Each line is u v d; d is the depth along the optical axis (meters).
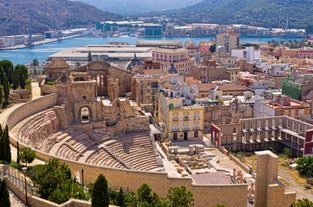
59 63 164.25
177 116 159.00
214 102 181.62
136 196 77.06
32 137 114.75
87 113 155.50
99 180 59.59
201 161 135.00
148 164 128.75
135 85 173.25
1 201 55.91
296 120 157.50
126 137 141.50
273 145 162.25
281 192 91.12
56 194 63.38
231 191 91.69
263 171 94.62
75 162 93.31
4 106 137.25
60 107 133.88
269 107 171.12
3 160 80.75
